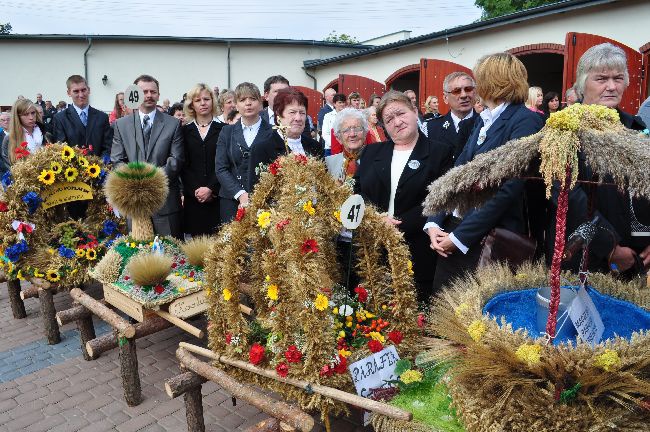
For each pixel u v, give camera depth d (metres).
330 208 2.43
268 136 3.77
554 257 1.62
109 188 3.58
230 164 4.54
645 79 7.58
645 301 1.92
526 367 1.63
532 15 8.99
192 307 3.29
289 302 2.37
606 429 1.53
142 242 3.68
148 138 4.86
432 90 11.03
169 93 18.50
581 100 2.61
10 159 6.29
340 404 2.22
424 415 1.93
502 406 1.64
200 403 2.69
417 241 3.06
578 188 2.26
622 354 1.54
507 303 2.02
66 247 4.12
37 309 4.96
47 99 18.19
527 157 1.61
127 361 3.15
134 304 3.20
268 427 2.19
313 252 2.24
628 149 1.42
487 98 2.67
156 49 18.19
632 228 2.45
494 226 2.53
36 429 2.99
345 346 2.37
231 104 6.60
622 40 7.82
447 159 3.11
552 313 1.64
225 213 4.48
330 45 18.88
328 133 7.14
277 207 2.60
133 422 3.04
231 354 2.53
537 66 14.25
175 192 5.00
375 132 5.80
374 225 2.46
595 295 1.98
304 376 2.23
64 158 4.31
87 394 3.37
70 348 4.08
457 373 1.80
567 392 1.57
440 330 1.96
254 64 18.66
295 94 3.63
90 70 18.09
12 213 4.07
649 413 1.57
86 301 3.60
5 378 3.60
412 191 3.03
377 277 2.60
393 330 2.43
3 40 17.64
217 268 2.63
